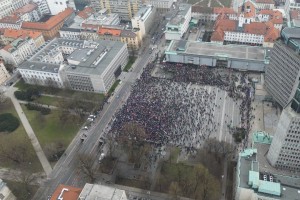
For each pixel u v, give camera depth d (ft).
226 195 639.35
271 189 542.57
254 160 605.73
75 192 559.38
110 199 524.93
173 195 616.80
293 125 540.93
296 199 535.60
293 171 622.13
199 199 629.51
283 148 584.81
